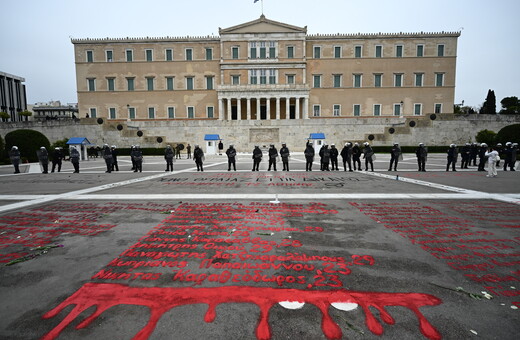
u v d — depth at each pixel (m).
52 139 44.28
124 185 13.34
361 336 3.06
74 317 3.42
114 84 57.22
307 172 18.61
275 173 18.11
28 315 3.47
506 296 3.82
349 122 44.91
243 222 7.15
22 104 80.19
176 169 21.17
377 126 45.00
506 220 7.25
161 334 3.11
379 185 12.88
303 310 3.52
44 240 6.01
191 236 6.16
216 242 5.80
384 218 7.46
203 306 3.62
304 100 54.25
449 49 55.12
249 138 45.34
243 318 3.38
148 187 12.67
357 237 6.05
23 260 5.02
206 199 9.86
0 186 13.33
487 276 4.37
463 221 7.18
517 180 14.35
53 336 3.10
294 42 55.81
